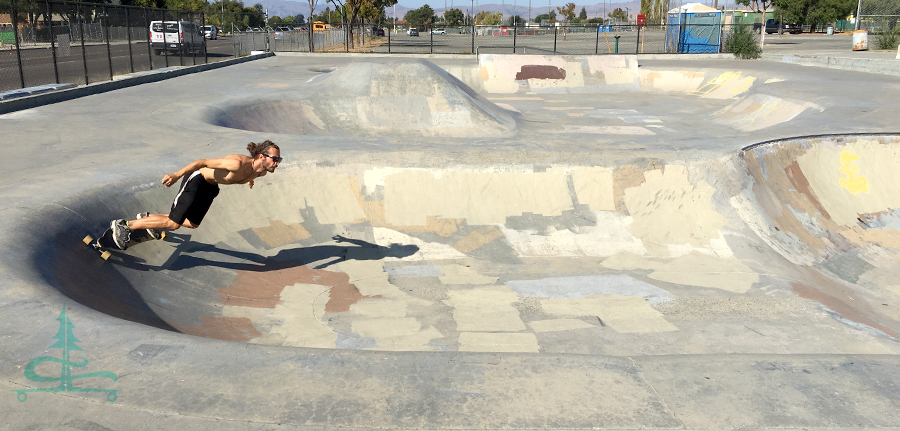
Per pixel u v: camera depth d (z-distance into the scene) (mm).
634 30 70500
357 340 5629
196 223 5230
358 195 8430
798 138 10641
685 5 30906
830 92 16734
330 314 6188
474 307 6559
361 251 7777
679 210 8758
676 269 7754
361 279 7148
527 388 2992
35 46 15492
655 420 2736
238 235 7301
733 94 21047
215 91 16953
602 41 48531
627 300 6855
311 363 3205
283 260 7293
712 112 18266
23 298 3885
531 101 20797
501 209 8570
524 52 36719
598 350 5613
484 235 8242
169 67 22281
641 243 8320
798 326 6230
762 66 24531
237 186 7723
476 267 7672
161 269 6055
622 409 2820
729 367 3270
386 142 9984
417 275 7363
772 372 3221
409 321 6121
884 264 8641
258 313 6043
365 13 52062
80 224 5953
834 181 10328
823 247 8852
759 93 17359
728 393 2984
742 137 11047
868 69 21891
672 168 9062
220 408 2762
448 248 8008
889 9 35344
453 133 14414
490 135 14297
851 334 6066
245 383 2982
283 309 6195
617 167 8992
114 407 2750
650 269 7754
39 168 7762
